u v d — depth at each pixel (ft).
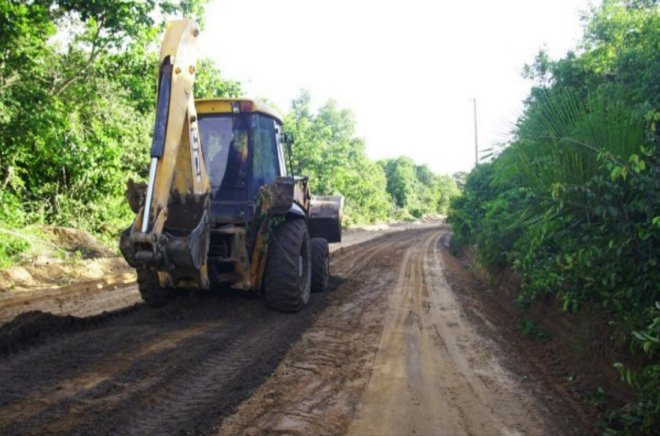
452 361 18.97
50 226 45.27
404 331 23.15
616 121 15.46
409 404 14.75
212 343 19.19
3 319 23.31
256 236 23.48
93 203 54.70
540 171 16.67
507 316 27.89
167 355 17.48
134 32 43.21
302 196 30.42
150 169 18.45
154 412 13.14
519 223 18.72
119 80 49.49
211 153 24.77
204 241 20.13
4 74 39.88
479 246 42.32
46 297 28.58
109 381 14.92
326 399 14.76
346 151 141.08
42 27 39.63
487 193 57.77
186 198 20.54
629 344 15.48
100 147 49.70
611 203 14.97
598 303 19.19
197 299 25.73
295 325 22.74
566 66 32.12
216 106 24.90
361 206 165.27
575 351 19.01
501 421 13.85
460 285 39.34
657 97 20.25
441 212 333.01
